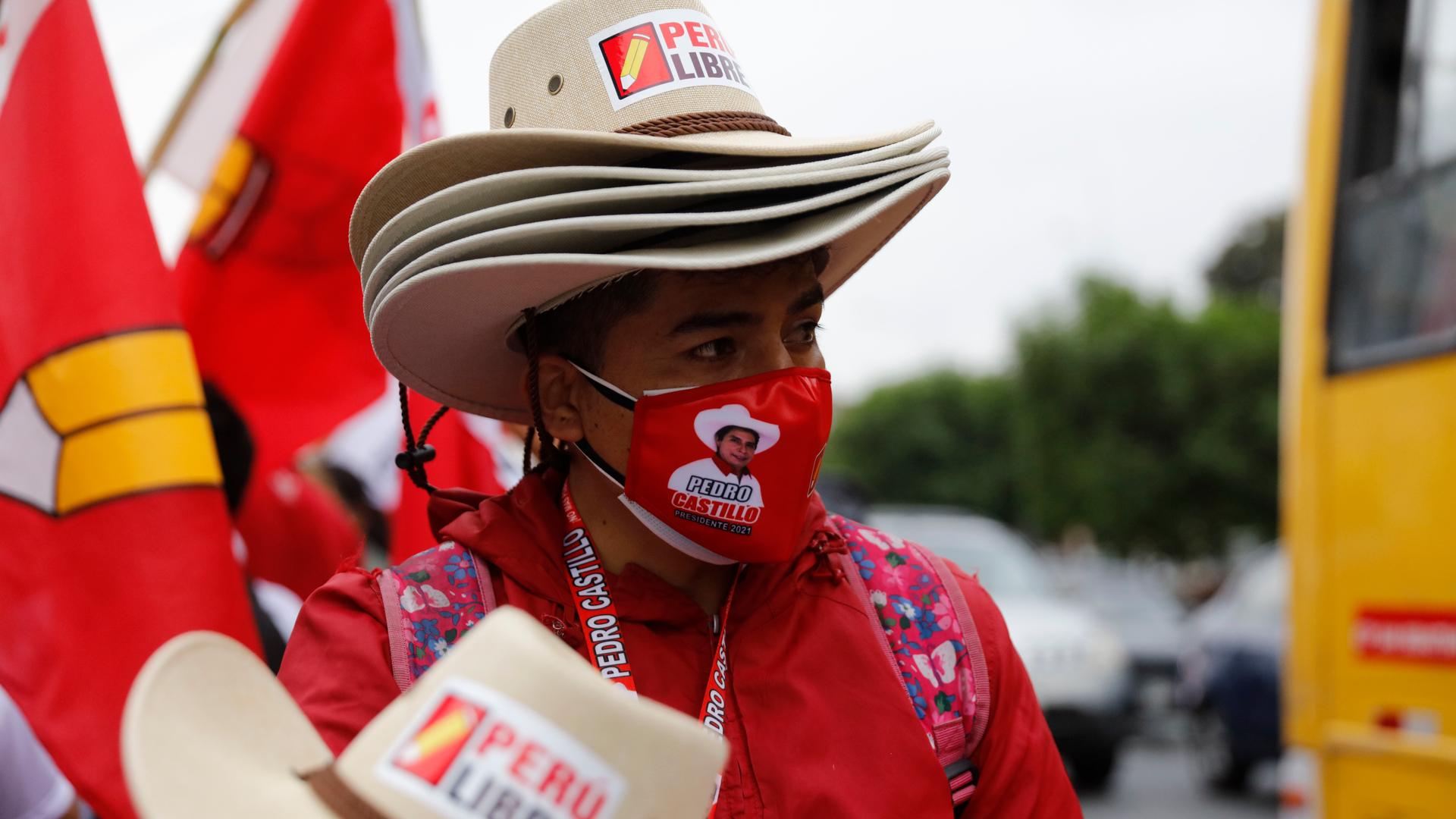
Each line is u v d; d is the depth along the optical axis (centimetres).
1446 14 358
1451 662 324
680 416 154
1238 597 1059
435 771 98
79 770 190
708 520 155
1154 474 2514
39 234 205
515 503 163
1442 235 346
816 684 152
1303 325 405
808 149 150
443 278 152
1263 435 2462
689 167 154
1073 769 1033
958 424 4675
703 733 105
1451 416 331
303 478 378
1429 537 335
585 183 149
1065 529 2744
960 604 163
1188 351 2523
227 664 110
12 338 204
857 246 184
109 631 193
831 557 161
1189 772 1189
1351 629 367
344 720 145
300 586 364
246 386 285
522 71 168
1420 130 362
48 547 197
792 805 145
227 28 306
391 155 284
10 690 195
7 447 202
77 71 209
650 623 158
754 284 156
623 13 161
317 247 288
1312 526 390
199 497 198
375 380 288
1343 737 368
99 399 199
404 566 159
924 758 150
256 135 285
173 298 206
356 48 283
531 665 101
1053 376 2633
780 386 155
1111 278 2734
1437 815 327
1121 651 1019
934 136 166
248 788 104
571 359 164
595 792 99
